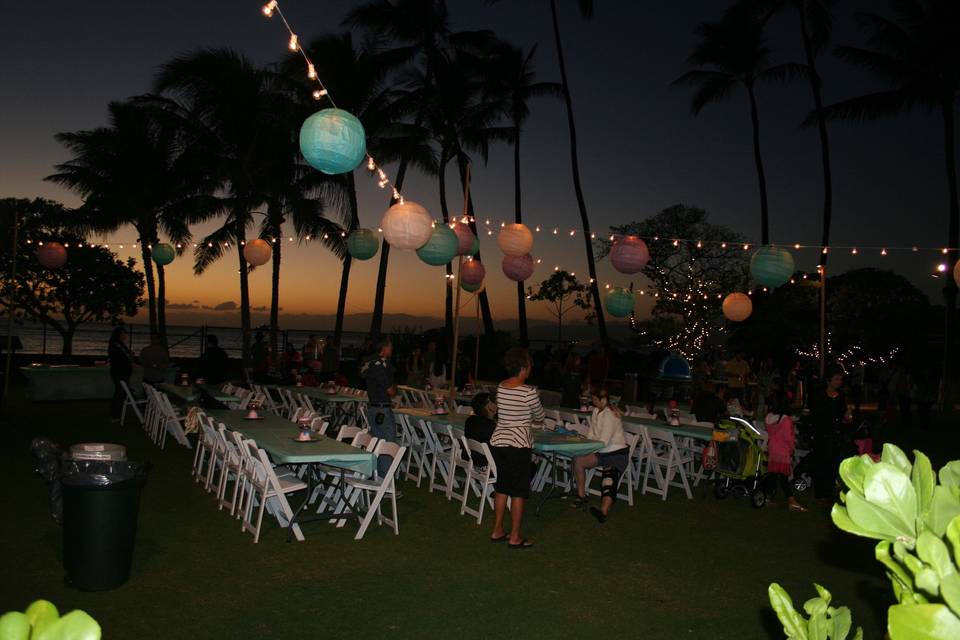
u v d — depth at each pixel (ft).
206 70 69.00
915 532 3.65
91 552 15.99
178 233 82.89
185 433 31.94
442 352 62.64
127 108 78.28
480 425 23.88
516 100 81.15
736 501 27.94
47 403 51.75
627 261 31.35
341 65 70.90
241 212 73.51
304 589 16.79
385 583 17.38
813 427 27.27
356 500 23.81
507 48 80.48
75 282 94.32
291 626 14.71
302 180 76.23
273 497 22.20
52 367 54.49
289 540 20.56
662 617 15.90
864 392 72.02
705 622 15.70
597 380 53.42
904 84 70.03
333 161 17.30
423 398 42.04
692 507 26.63
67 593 16.01
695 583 18.19
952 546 3.34
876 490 3.76
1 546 18.92
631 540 21.86
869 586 18.29
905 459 4.12
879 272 98.22
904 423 56.49
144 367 44.21
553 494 27.22
